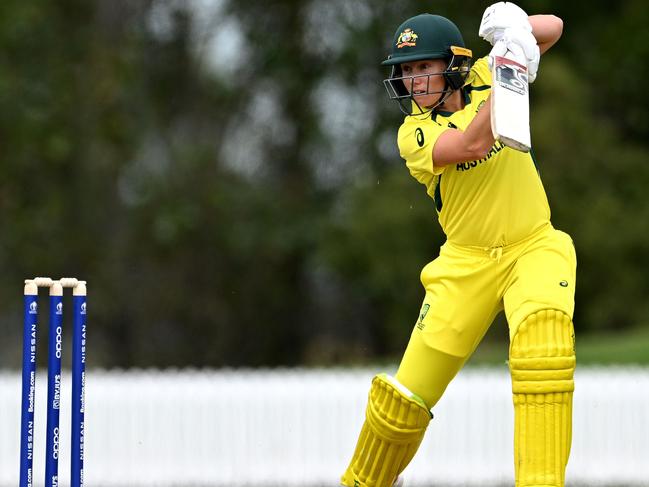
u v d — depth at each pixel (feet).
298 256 285.43
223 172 289.33
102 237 271.90
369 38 279.28
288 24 294.25
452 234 58.13
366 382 132.46
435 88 56.13
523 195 56.18
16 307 263.70
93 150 269.64
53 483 56.13
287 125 296.71
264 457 132.16
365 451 60.39
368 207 245.86
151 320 275.39
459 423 131.23
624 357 192.13
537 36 55.93
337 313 290.15
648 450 131.75
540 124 240.53
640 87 266.16
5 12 260.01
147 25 290.97
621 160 247.91
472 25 259.39
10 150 260.01
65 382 131.64
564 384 52.60
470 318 57.62
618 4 278.46
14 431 129.49
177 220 268.41
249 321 285.02
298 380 133.08
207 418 132.46
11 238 262.47
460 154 53.47
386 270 238.48
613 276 240.73
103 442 131.64
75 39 273.33
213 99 301.22
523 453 52.65
